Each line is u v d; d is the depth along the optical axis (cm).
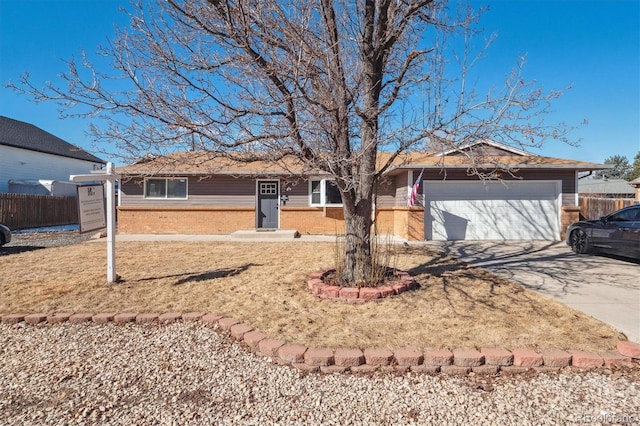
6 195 1667
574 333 415
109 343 418
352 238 585
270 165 764
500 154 1307
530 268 764
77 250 1016
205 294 569
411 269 736
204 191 1521
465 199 1262
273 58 459
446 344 385
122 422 279
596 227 917
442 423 276
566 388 323
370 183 579
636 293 577
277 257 881
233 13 438
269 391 321
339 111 503
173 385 331
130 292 580
